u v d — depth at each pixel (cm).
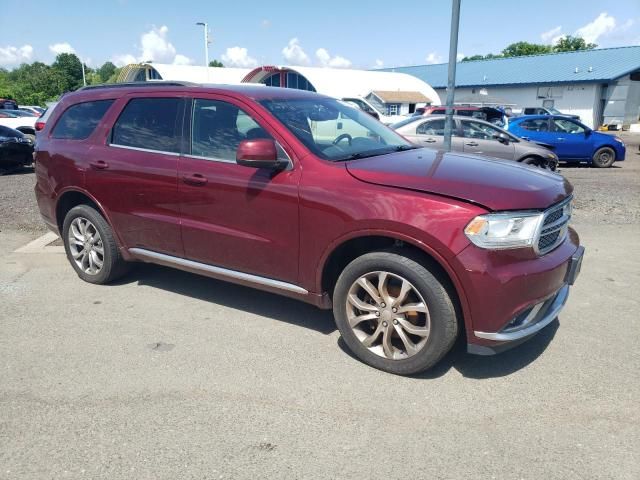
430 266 325
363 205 334
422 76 5612
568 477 256
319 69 3712
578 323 426
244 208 388
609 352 379
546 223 332
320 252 359
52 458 270
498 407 313
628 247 642
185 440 283
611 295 486
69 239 520
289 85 3719
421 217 316
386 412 309
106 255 493
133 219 461
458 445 279
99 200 479
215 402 318
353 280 351
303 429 293
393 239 345
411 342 342
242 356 374
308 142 379
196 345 390
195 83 457
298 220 363
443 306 322
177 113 435
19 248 639
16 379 343
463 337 387
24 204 908
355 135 429
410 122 1229
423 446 279
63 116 520
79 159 488
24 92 8206
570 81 4041
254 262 395
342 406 314
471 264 305
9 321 431
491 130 1195
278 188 369
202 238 418
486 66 5184
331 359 370
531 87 4350
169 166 427
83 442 282
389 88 3788
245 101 403
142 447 278
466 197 315
